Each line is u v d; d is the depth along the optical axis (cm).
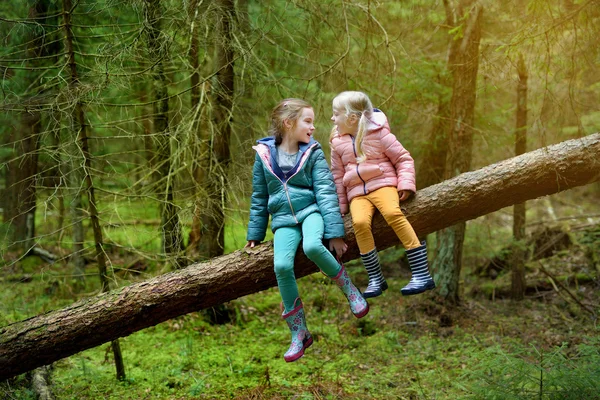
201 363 507
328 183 338
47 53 612
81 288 715
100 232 443
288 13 556
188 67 534
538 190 354
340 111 341
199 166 546
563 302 673
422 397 430
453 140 618
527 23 435
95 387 448
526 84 627
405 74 645
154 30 450
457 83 611
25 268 752
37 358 359
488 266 819
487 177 353
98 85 412
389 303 684
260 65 559
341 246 341
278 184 341
